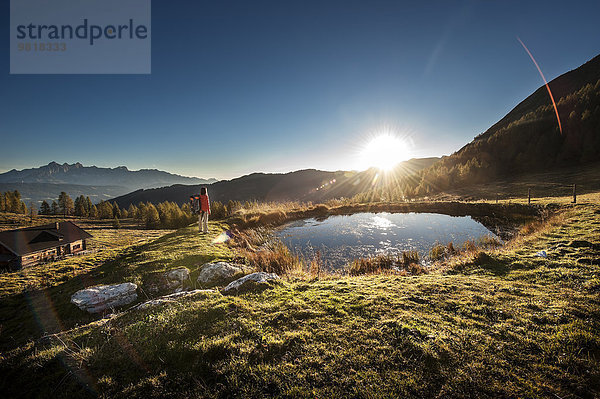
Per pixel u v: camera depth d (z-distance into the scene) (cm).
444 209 2705
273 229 2158
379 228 2094
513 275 773
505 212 2230
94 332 513
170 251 1275
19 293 982
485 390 315
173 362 393
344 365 367
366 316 513
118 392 341
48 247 3866
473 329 452
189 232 1752
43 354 436
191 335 461
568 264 791
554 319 473
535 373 341
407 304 567
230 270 959
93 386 356
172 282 909
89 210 13325
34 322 729
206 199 1706
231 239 1656
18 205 11650
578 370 342
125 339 465
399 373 349
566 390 311
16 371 400
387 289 678
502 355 378
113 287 813
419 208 2822
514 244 1202
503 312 511
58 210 13088
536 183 3981
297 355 392
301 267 1101
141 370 382
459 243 1578
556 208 1875
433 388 323
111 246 4728
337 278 933
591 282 646
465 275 840
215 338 445
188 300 620
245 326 479
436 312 528
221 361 384
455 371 348
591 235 1042
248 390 330
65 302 831
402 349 397
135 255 1318
